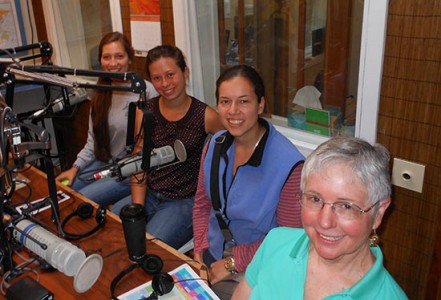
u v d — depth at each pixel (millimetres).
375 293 926
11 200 1683
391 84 1533
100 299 1192
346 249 927
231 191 1545
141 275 1266
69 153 3453
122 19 2598
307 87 2025
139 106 1273
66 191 1758
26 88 2924
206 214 1775
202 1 2275
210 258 1680
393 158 1605
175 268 1297
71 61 3225
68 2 3039
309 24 1927
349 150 924
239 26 2178
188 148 1983
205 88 2457
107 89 1250
